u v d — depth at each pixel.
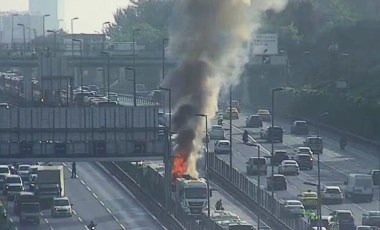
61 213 172.62
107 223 167.12
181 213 164.50
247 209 171.00
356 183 180.75
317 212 161.75
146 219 169.25
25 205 167.62
